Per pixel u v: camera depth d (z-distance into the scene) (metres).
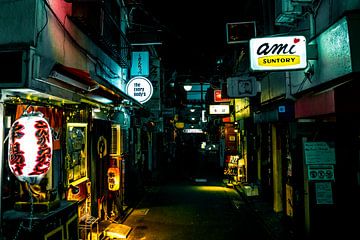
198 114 69.06
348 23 6.68
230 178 25.17
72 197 9.60
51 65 6.80
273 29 13.55
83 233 10.07
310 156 9.61
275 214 14.40
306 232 10.01
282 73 12.13
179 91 47.34
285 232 11.64
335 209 9.35
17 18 6.91
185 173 32.81
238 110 25.84
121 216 14.35
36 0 6.97
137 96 16.02
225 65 29.05
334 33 7.45
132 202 17.50
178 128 54.38
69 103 8.90
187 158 48.53
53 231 6.84
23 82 6.35
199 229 12.66
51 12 7.91
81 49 10.29
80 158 10.78
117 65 15.87
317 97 7.87
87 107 10.57
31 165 6.07
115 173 12.75
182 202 17.94
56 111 8.57
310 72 9.13
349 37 6.64
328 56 7.89
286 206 12.12
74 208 7.95
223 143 33.78
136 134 20.98
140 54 17.30
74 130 10.19
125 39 15.23
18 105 7.13
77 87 8.22
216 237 11.62
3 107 6.64
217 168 37.22
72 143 9.99
